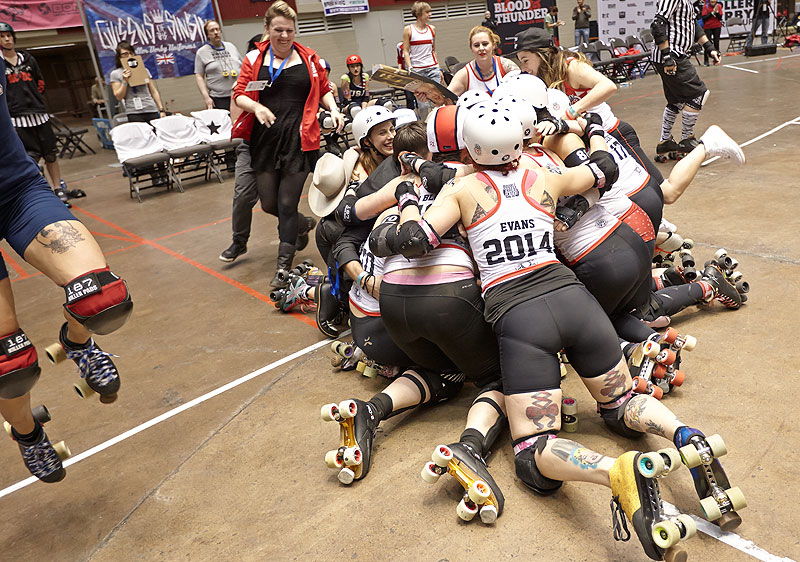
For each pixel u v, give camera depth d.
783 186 5.79
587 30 17.83
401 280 2.73
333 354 3.89
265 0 17.11
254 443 3.07
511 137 2.43
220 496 2.71
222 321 4.67
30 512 2.79
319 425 3.14
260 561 2.31
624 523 2.03
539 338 2.37
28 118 9.02
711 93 11.54
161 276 5.88
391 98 13.09
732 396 2.86
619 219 3.06
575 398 3.05
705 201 5.69
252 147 5.14
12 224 2.23
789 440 2.53
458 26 20.80
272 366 3.85
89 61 26.88
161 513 2.66
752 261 4.27
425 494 2.54
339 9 18.27
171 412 3.47
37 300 5.64
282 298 4.65
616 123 3.66
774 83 11.94
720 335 3.39
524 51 3.85
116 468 3.03
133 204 9.09
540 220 2.53
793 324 3.39
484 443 2.59
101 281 2.09
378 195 3.10
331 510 2.52
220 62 10.08
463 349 2.74
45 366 4.27
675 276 3.74
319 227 3.67
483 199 2.52
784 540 2.07
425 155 3.08
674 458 1.90
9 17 13.20
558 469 2.22
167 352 4.25
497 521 2.34
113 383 2.32
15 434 2.50
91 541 2.55
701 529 2.16
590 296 2.50
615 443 2.67
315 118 5.04
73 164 13.28
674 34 6.81
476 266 2.72
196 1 11.70
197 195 9.25
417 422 3.04
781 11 20.77
